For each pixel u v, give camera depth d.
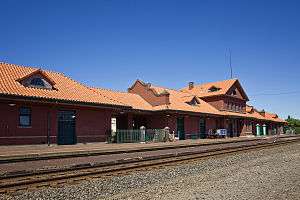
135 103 43.53
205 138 50.72
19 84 28.11
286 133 88.44
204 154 20.95
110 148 25.47
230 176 13.38
